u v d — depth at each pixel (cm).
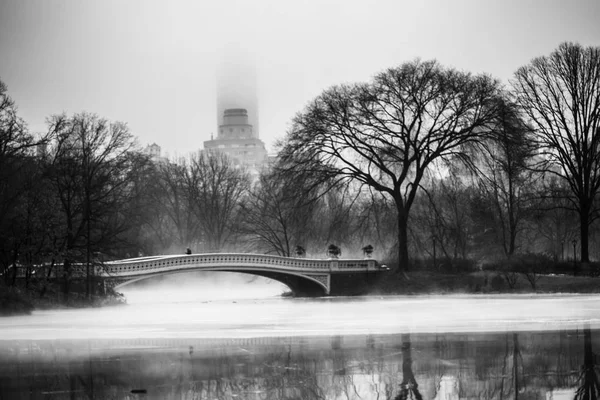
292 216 12088
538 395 4269
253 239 15612
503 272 11862
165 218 17975
